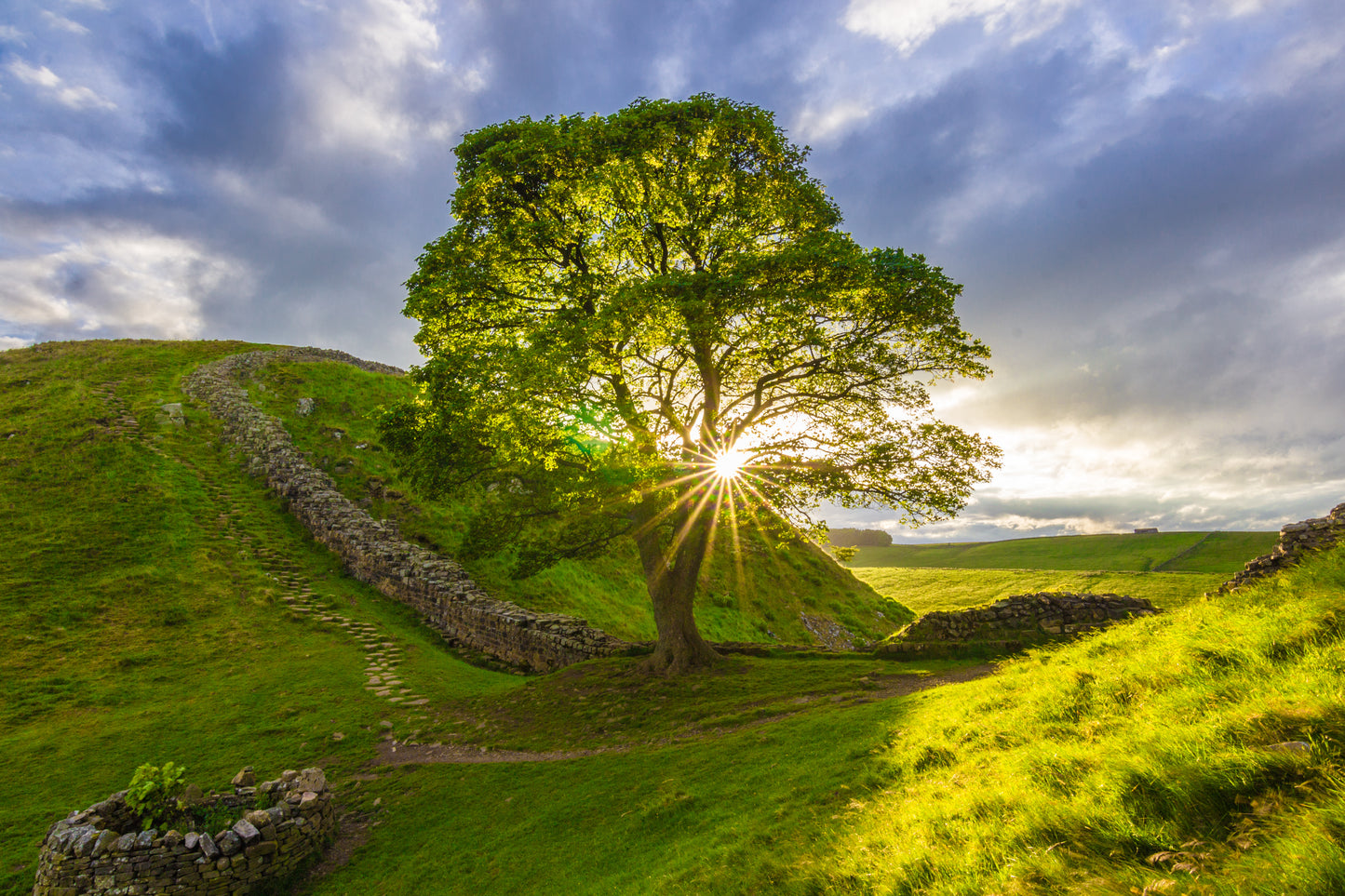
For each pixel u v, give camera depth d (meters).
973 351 20.56
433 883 11.93
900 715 12.15
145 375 62.47
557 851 11.48
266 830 13.12
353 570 38.53
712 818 10.03
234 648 28.36
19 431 47.28
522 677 28.00
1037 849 4.85
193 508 40.75
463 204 22.59
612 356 20.34
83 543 35.22
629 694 21.34
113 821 12.93
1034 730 7.78
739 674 21.94
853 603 55.34
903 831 6.32
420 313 21.95
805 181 23.06
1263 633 7.45
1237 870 3.85
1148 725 6.33
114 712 22.62
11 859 14.17
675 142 21.52
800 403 23.56
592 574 46.41
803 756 11.70
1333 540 17.42
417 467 24.67
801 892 5.91
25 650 26.41
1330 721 5.01
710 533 23.83
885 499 21.69
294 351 77.56
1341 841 3.69
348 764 18.62
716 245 21.09
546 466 21.80
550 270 23.78
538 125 22.39
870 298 19.55
